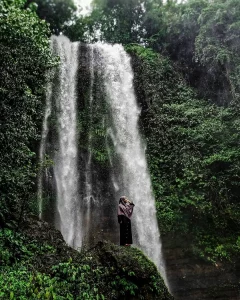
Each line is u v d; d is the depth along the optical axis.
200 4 16.72
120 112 16.25
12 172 8.01
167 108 15.26
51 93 15.32
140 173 14.43
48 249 7.54
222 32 14.68
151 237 12.79
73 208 13.66
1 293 5.13
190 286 11.43
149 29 20.62
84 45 17.86
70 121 15.35
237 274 11.34
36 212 12.09
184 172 13.36
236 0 14.52
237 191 12.36
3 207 7.98
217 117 13.84
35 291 5.43
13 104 8.01
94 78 16.98
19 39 7.86
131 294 6.14
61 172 14.08
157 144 14.77
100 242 7.16
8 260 6.49
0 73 7.74
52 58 9.70
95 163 14.78
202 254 11.72
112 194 14.33
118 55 17.97
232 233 11.91
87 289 5.88
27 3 20.69
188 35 17.09
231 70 13.97
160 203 13.14
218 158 12.52
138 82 16.69
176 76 16.62
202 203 12.37
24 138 8.38
